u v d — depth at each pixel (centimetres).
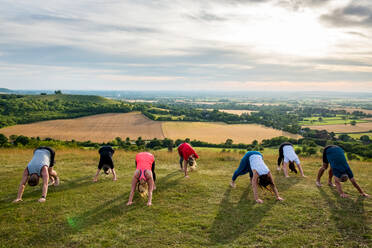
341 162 728
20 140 4553
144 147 5634
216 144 6675
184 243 490
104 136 7212
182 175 997
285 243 488
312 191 775
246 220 586
